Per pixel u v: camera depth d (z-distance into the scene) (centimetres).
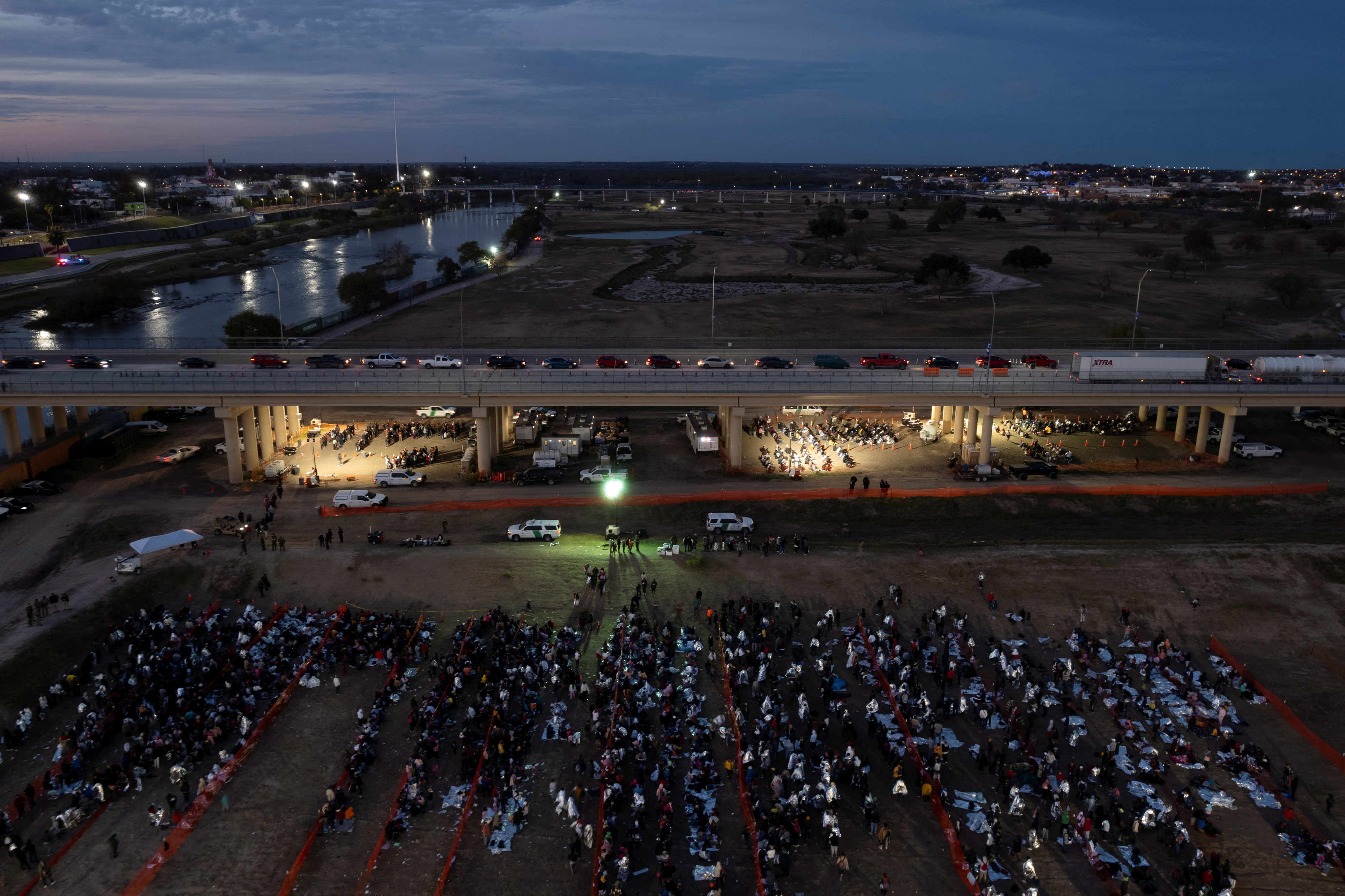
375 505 8106
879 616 6425
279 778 4784
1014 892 4066
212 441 10081
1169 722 5259
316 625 6200
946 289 19412
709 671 5684
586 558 7181
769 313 17288
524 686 5406
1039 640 6169
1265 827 4503
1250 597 6719
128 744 4875
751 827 4406
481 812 4550
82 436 9569
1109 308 17212
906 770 4850
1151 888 4078
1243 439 10144
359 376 8925
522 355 11294
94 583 6700
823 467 9269
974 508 8419
